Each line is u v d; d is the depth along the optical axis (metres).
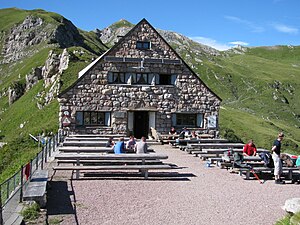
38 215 10.91
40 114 70.12
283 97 184.50
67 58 78.81
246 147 20.23
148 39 32.72
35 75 104.06
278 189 15.42
